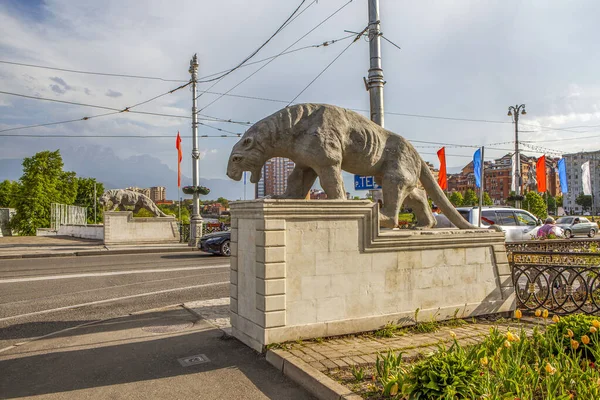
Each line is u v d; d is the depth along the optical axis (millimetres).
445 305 6152
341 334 5270
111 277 11281
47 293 9164
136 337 5754
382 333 5430
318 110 5996
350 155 6074
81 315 7242
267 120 5969
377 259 5629
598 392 3125
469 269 6422
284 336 4934
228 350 5102
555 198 85250
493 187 99375
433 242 6059
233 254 5676
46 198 44594
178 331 6016
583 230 25516
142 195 24953
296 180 6258
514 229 15195
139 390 3992
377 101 8969
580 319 4285
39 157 45281
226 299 8367
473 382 3113
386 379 3562
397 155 6445
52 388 4082
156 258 15977
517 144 29406
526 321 6324
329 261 5277
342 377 3898
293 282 5043
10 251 17891
